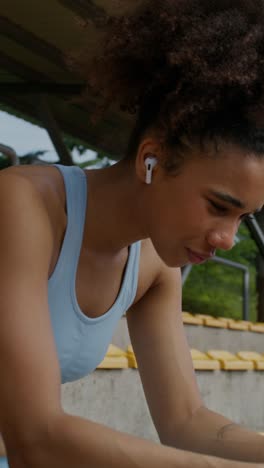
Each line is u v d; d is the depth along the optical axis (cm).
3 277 138
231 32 140
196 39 139
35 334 134
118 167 155
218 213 140
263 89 136
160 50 144
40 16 504
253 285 838
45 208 148
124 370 362
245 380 479
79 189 155
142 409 374
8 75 624
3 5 495
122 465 129
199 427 175
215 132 136
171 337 182
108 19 153
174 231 144
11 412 132
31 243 141
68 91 612
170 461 129
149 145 144
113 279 166
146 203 149
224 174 137
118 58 149
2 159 478
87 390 341
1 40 557
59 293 156
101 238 158
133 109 151
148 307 184
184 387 179
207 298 755
